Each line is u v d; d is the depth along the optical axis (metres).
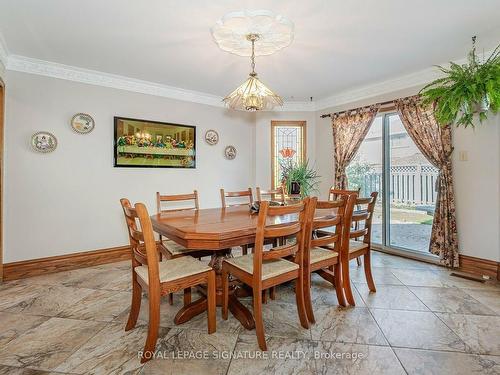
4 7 2.07
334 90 4.14
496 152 2.84
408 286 2.70
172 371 1.55
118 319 2.11
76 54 2.89
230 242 1.82
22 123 2.99
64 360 1.64
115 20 2.26
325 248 2.43
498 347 1.75
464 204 3.07
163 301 2.42
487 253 2.92
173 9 2.11
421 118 3.34
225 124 4.55
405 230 3.77
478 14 2.19
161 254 2.62
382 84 3.79
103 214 3.49
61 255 3.22
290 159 4.68
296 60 3.05
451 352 1.70
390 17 2.22
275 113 4.80
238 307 2.10
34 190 3.07
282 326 2.00
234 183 4.66
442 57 2.98
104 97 3.48
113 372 1.54
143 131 3.76
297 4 2.04
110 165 3.53
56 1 2.01
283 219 2.39
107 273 3.13
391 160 3.90
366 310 2.23
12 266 2.95
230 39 2.23
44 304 2.36
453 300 2.40
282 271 1.85
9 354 1.70
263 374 1.52
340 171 4.32
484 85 2.27
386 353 1.69
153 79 3.65
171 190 4.03
